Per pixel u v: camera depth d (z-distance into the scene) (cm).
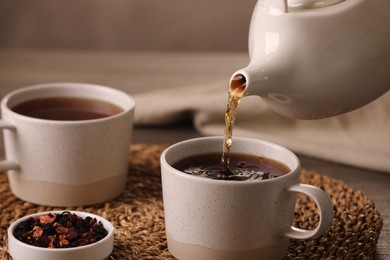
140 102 99
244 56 124
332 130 94
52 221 69
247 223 65
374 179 87
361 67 67
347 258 69
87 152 75
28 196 77
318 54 66
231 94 68
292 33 66
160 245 71
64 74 113
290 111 70
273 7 67
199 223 66
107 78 112
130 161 87
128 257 69
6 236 71
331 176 87
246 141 72
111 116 77
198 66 118
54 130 74
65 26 131
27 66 116
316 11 66
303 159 92
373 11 67
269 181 65
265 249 66
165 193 67
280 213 66
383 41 67
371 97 70
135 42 131
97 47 131
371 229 73
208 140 72
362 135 93
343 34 66
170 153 70
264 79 66
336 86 68
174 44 131
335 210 77
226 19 129
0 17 130
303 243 71
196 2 128
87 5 129
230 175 69
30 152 75
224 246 66
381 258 71
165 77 112
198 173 69
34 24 130
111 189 78
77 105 83
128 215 76
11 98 79
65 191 76
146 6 129
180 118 99
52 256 65
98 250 66
